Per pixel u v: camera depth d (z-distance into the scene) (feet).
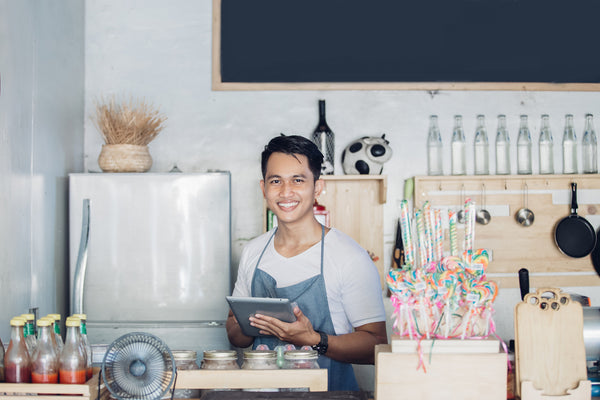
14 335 5.15
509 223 10.61
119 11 10.77
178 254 8.95
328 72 10.66
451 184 10.61
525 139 10.56
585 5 10.71
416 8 10.68
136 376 4.77
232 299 5.66
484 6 10.68
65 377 5.00
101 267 8.94
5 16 7.63
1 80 7.46
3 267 7.46
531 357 4.91
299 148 6.11
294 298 6.27
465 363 4.63
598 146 10.81
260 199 10.64
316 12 10.68
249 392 4.78
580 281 10.59
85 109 10.63
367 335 6.09
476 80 10.68
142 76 10.71
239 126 10.71
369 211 10.57
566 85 10.69
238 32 10.71
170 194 8.98
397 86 10.66
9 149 7.67
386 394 4.64
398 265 10.24
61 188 9.45
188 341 8.86
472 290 4.62
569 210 10.63
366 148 10.11
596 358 5.78
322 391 4.85
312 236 6.43
